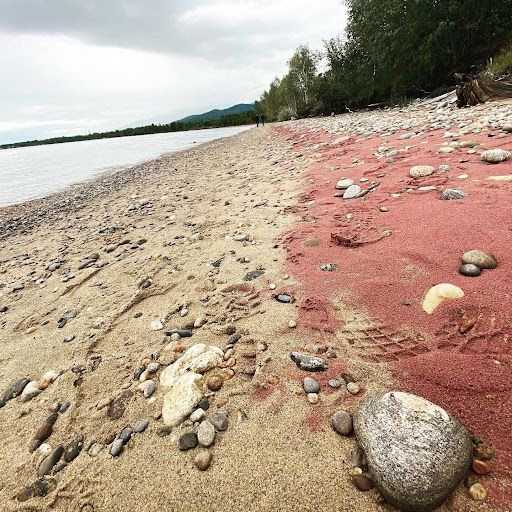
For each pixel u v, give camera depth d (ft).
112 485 5.99
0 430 7.65
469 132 23.13
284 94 178.81
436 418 5.20
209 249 15.43
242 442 6.21
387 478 4.83
